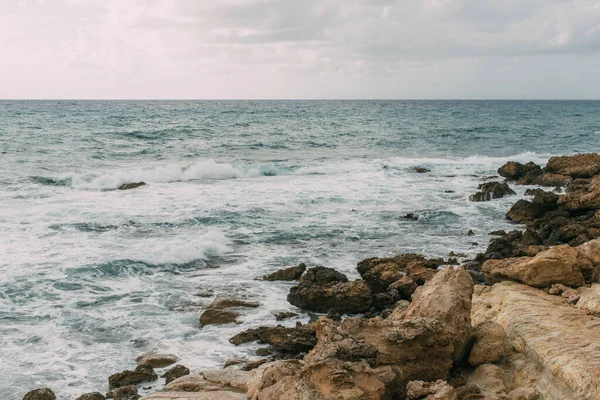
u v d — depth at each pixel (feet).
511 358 30.25
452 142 190.29
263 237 67.31
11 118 250.98
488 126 260.01
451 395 24.36
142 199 84.99
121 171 109.09
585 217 71.46
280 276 53.42
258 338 40.73
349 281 50.60
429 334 28.30
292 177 111.14
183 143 165.68
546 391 26.27
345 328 29.12
